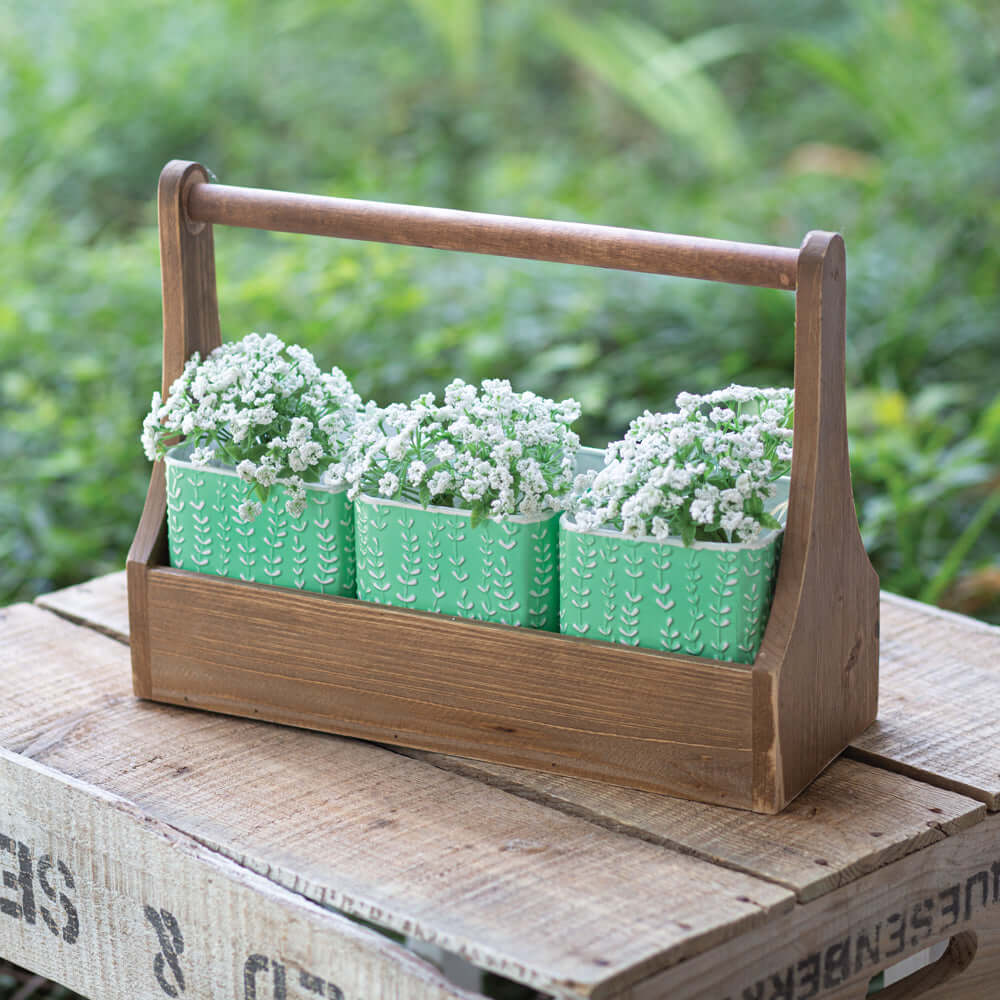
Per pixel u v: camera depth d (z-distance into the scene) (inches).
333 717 45.6
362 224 44.1
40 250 134.3
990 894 43.4
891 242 134.5
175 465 46.0
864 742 45.0
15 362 115.5
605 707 41.6
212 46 191.6
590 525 40.4
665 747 41.3
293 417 45.5
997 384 115.9
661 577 40.2
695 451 40.9
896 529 92.0
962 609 87.3
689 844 39.3
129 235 161.9
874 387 114.2
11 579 91.5
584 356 103.2
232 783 43.2
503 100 200.5
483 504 41.6
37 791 43.6
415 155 181.6
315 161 178.7
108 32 184.2
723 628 40.0
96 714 47.8
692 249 40.1
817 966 38.6
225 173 175.3
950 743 44.9
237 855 39.4
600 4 221.3
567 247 41.6
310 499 44.3
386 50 210.7
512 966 34.0
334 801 42.1
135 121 175.8
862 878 39.0
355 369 106.3
